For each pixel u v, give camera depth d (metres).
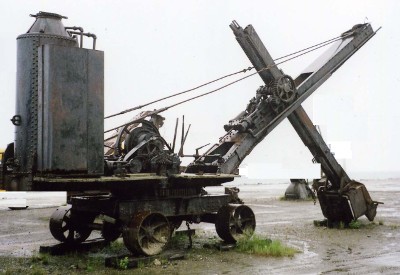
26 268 8.25
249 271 7.84
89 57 8.22
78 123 7.99
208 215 10.49
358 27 13.23
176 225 10.23
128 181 8.61
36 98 7.99
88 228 10.12
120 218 8.63
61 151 7.75
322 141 13.09
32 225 14.45
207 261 8.66
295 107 11.75
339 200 13.34
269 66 11.30
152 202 9.12
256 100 11.44
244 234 10.19
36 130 7.93
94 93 8.25
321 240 11.17
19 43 8.33
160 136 9.53
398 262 8.59
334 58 12.61
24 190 7.87
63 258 9.12
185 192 9.77
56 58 7.82
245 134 10.94
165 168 9.15
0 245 10.73
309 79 12.07
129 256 8.56
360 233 12.31
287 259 8.86
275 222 14.87
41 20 8.49
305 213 17.88
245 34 11.28
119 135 9.73
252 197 27.16
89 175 8.10
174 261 8.66
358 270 7.91
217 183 10.15
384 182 59.16
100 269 8.09
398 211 18.41
